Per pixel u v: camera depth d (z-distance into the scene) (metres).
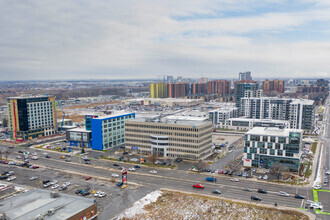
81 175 156.88
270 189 133.62
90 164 178.38
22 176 156.00
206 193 129.12
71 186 139.12
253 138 168.12
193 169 165.62
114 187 137.50
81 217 96.50
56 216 91.75
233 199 121.94
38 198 108.31
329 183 142.12
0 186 138.88
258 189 131.25
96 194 126.50
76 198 108.06
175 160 185.50
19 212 95.31
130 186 139.00
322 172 160.38
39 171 164.88
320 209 111.56
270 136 163.38
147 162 181.25
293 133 157.00
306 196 125.12
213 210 111.19
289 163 160.12
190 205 116.00
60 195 110.94
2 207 99.50
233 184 140.88
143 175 156.00
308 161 182.75
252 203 117.56
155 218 104.94
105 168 169.75
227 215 107.19
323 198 122.75
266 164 166.62
